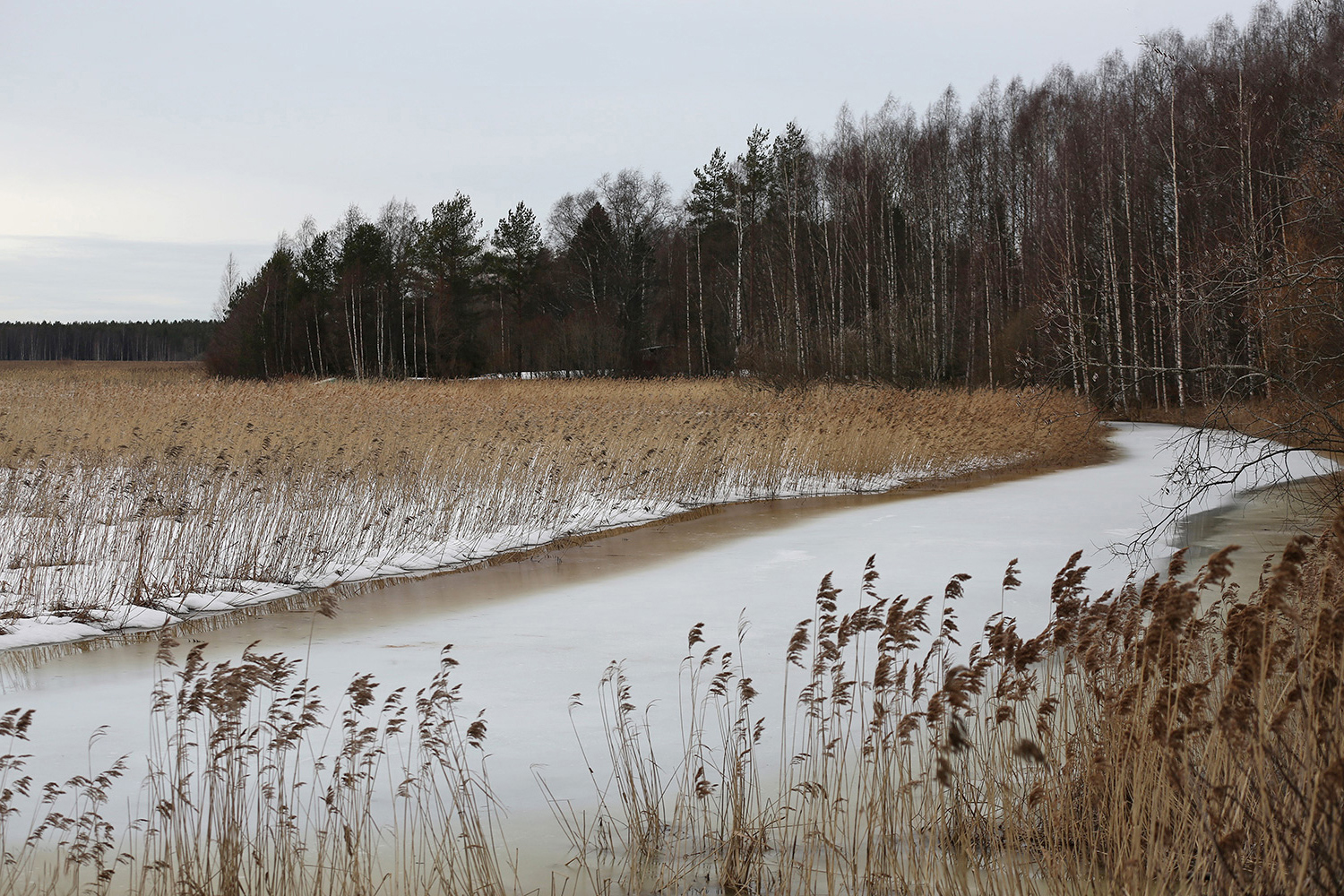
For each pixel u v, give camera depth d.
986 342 41.88
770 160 54.78
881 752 5.54
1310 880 3.16
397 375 56.94
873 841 4.46
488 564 12.40
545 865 4.55
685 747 6.07
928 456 21.44
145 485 12.75
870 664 7.57
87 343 152.75
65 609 9.52
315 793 5.37
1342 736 3.39
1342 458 10.66
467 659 8.06
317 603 10.32
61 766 5.84
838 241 44.09
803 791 4.66
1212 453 21.58
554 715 6.66
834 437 20.09
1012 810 4.52
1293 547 3.44
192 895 3.98
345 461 14.59
